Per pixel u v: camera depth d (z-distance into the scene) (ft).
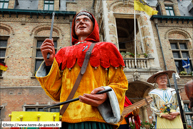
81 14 8.51
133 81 31.09
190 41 42.47
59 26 39.22
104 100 5.50
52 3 43.86
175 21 44.39
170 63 38.50
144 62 33.81
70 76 6.60
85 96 5.18
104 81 6.64
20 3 44.27
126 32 51.13
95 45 7.02
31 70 33.78
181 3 55.21
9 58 33.86
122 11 40.57
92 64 6.49
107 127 5.82
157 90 13.04
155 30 42.24
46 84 6.48
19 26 37.68
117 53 7.03
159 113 11.91
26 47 35.63
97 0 45.62
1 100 29.76
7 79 31.91
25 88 31.35
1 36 36.17
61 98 6.45
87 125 5.61
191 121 31.86
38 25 38.58
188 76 36.42
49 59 6.24
